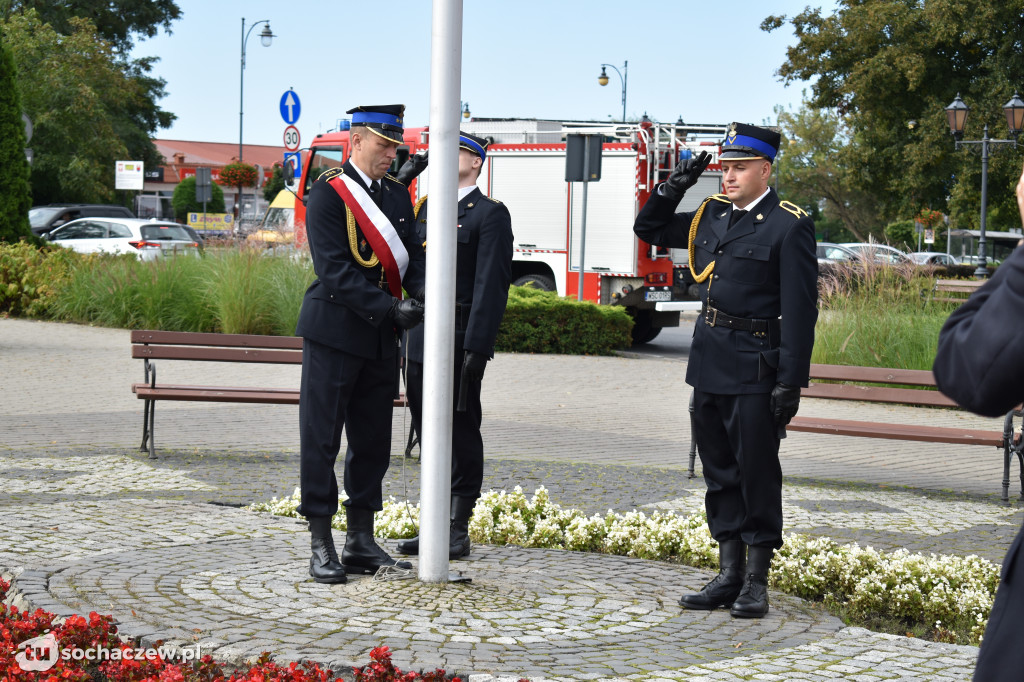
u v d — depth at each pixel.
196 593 4.67
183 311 17.34
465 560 5.55
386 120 4.94
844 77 32.81
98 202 43.91
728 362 4.82
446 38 4.71
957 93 30.80
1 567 4.98
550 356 16.80
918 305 15.06
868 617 5.34
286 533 5.89
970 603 5.20
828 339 14.33
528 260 19.42
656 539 6.01
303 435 4.96
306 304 5.01
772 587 5.55
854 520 7.18
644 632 4.49
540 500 6.70
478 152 5.69
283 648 3.95
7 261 18.98
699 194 18.66
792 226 4.77
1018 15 29.66
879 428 8.58
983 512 7.59
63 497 6.70
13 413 10.15
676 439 10.22
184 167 85.44
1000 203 32.53
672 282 18.67
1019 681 1.96
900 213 34.22
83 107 42.00
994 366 1.84
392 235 4.96
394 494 7.36
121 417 10.18
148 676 3.48
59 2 51.59
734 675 3.97
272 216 23.62
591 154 16.23
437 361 4.84
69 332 16.89
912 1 31.58
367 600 4.67
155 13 54.25
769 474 4.79
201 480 7.50
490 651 4.11
